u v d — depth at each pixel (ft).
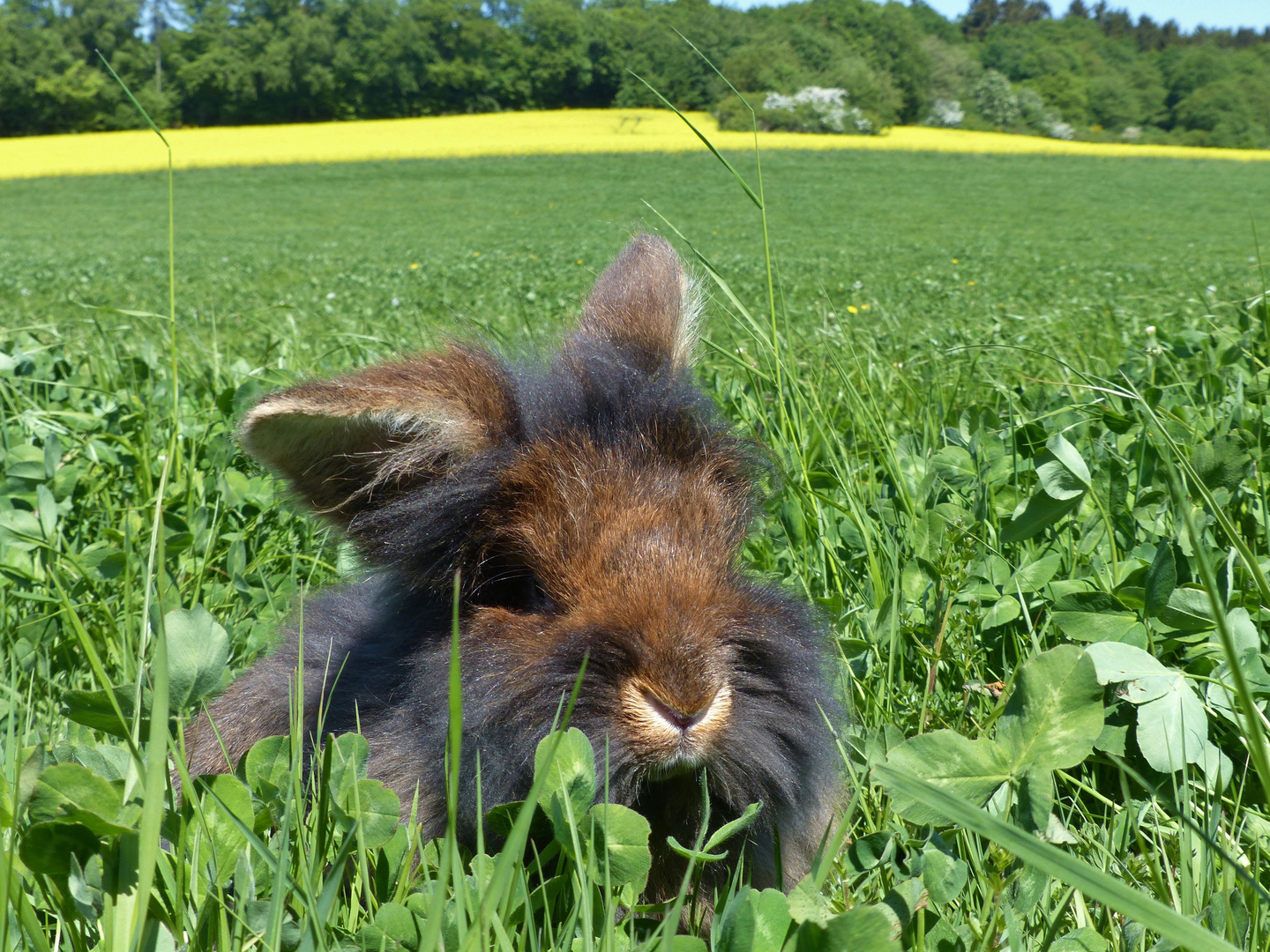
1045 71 84.69
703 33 55.47
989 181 39.60
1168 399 3.02
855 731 2.10
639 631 1.82
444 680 1.89
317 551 2.87
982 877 1.78
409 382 1.99
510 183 38.27
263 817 1.76
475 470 1.95
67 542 2.82
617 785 1.83
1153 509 2.45
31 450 2.95
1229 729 2.09
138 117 61.26
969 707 2.23
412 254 19.94
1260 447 2.61
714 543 1.95
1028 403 3.12
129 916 1.59
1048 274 14.61
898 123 68.23
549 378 2.10
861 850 1.82
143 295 12.12
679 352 2.26
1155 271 14.74
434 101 67.10
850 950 1.56
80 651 2.47
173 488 2.89
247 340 6.59
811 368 3.86
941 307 9.42
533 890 1.77
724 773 1.87
